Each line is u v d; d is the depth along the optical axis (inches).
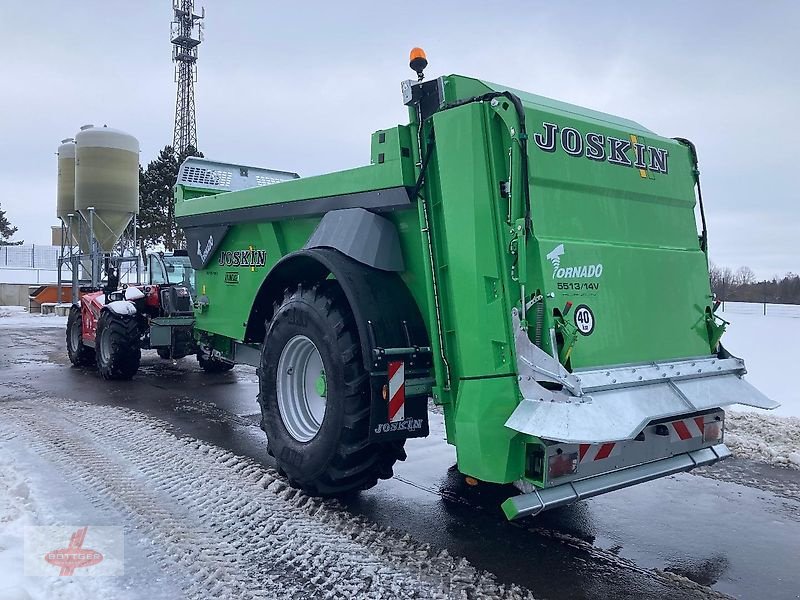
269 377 182.2
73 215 784.9
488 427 134.4
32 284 1380.4
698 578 132.8
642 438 145.1
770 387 330.6
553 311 134.3
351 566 133.0
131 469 193.0
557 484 130.5
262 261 230.2
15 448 214.5
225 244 252.8
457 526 158.4
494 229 136.1
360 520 159.3
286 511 161.9
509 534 154.0
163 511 159.3
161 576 125.6
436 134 146.3
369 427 152.4
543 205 140.6
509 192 135.0
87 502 164.2
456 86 149.6
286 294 182.7
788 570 136.7
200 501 167.0
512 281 133.7
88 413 272.7
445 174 144.2
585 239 148.0
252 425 261.0
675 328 164.1
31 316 944.3
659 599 123.6
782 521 164.1
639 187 164.1
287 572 129.4
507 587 126.9
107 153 724.7
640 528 159.2
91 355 424.2
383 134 164.2
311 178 194.1
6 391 332.8
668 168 174.6
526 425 122.8
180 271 383.6
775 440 232.8
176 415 278.8
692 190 182.5
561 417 122.3
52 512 156.8
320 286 169.6
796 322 663.1
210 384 363.3
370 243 162.7
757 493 184.9
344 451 155.8
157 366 440.5
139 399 315.3
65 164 826.2
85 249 760.3
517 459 132.0
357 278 159.2
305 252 173.2
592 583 129.7
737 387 160.2
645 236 165.2
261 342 225.9
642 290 156.3
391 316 157.2
